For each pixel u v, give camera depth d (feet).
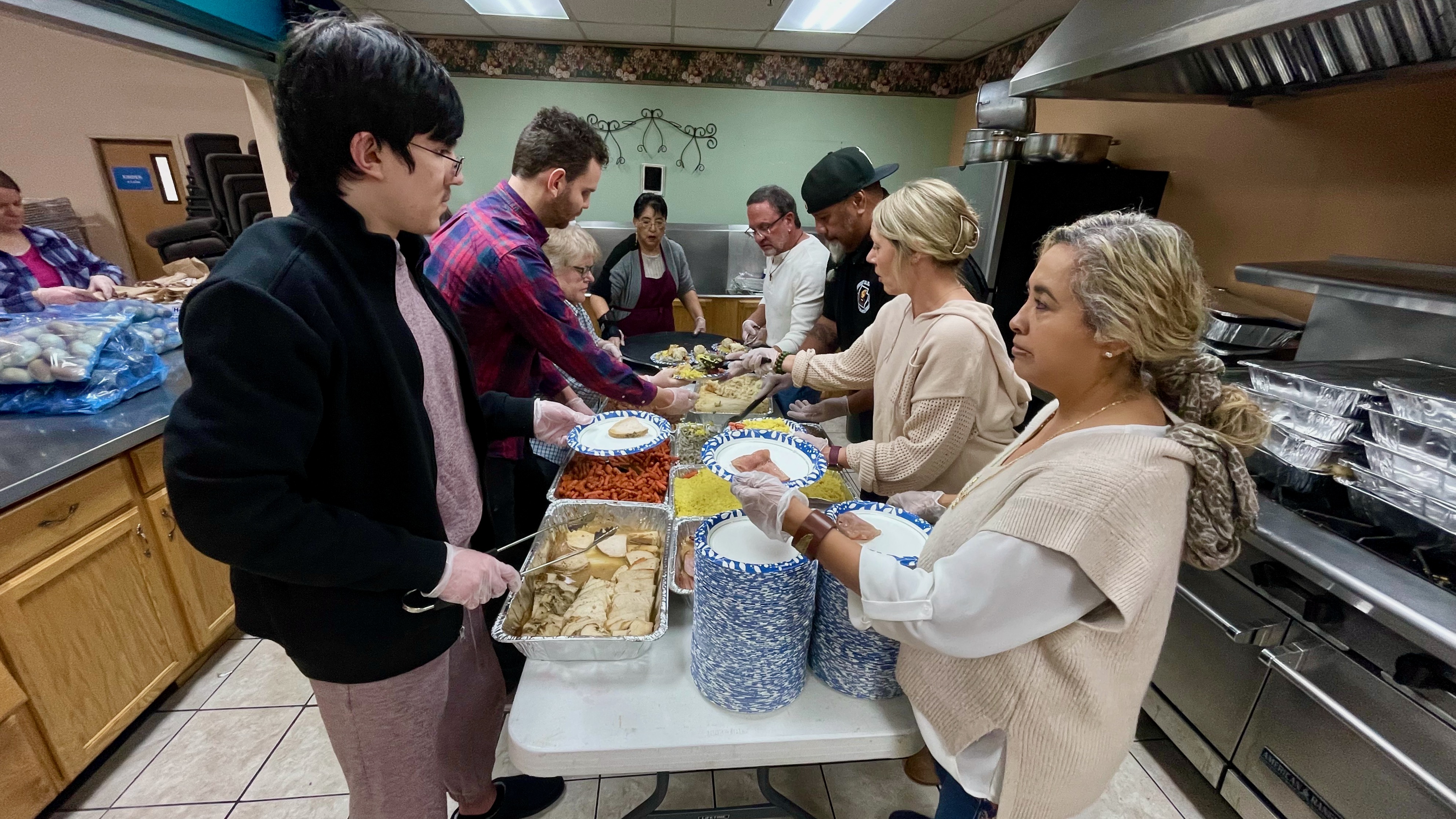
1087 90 6.91
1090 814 4.95
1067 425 2.65
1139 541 2.14
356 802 3.43
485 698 4.29
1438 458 3.74
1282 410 4.82
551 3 11.48
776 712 3.07
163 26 6.93
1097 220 2.37
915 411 4.31
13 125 9.61
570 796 5.21
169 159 10.57
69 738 5.07
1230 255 8.02
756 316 10.62
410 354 2.87
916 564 2.83
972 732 2.62
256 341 2.24
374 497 2.84
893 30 12.52
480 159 15.19
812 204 6.32
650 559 4.06
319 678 2.99
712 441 4.57
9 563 4.61
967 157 9.77
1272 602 4.41
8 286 7.20
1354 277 5.32
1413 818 3.67
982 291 6.62
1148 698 5.84
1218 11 4.32
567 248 6.81
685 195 15.87
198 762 5.58
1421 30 4.53
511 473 5.51
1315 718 4.26
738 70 14.84
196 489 2.20
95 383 5.96
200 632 6.52
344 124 2.38
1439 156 5.70
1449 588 3.48
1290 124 7.09
